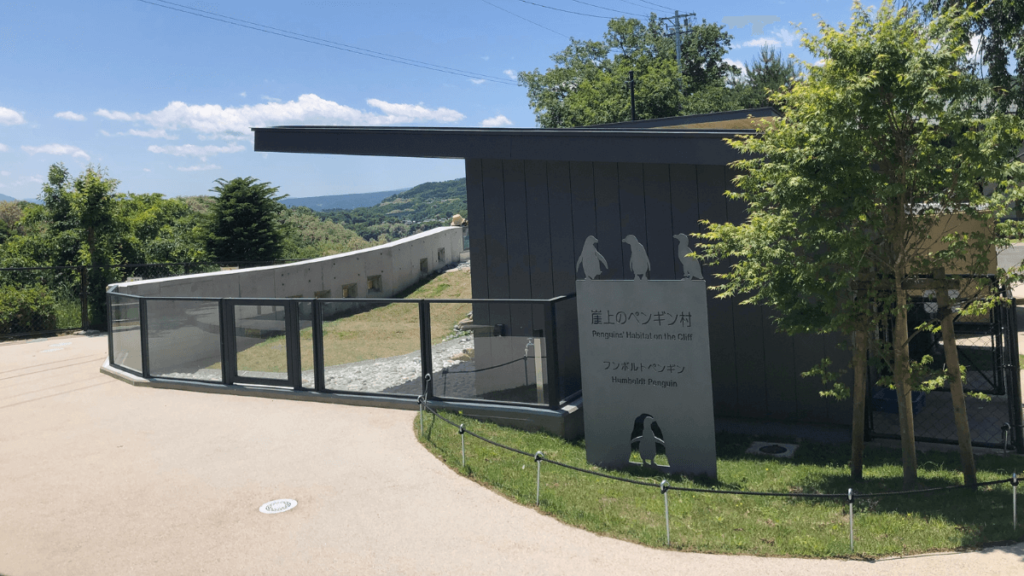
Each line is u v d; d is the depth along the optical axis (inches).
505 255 476.4
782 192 261.3
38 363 523.2
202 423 358.9
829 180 252.2
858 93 240.4
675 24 1916.8
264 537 226.7
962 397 278.5
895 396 406.9
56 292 750.5
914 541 219.9
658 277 431.8
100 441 331.0
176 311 440.1
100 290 715.4
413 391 385.4
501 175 472.1
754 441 376.8
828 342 388.5
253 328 417.7
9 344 617.9
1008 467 313.4
